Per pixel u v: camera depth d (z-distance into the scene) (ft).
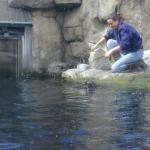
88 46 69.62
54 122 34.04
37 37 71.20
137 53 56.39
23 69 71.87
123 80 55.26
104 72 58.65
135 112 37.45
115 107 39.81
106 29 66.90
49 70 69.56
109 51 55.98
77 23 71.56
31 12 71.56
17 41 72.64
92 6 69.62
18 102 43.60
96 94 47.91
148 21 66.28
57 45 72.28
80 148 27.07
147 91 49.29
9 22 70.44
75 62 71.31
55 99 45.11
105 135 30.07
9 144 28.14
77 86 55.67
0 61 74.18
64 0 70.90
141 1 66.85
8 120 34.99
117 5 67.05
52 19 72.49
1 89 54.19
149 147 27.17
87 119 34.96
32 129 31.89
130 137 29.45
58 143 28.22
